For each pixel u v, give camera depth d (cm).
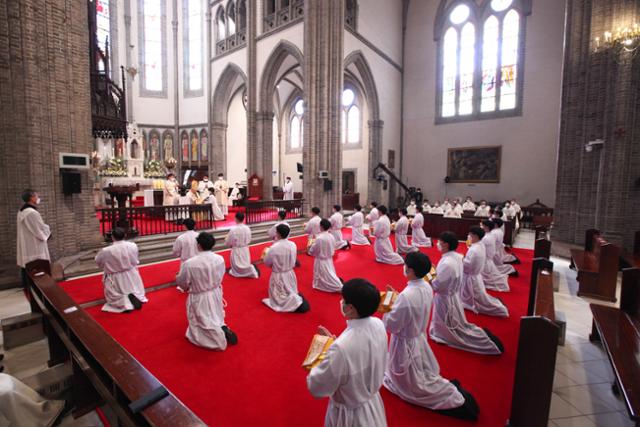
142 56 2597
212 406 338
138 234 1015
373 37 2128
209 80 2414
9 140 734
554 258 1077
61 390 367
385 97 2298
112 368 263
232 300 634
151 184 1598
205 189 1519
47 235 678
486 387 372
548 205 2019
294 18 1786
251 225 1302
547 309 322
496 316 570
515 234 1516
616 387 396
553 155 1998
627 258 855
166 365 409
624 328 425
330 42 1664
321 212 1666
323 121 1650
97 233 920
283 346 460
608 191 975
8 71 724
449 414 322
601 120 1051
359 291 213
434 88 2397
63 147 825
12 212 743
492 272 725
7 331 476
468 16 2248
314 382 206
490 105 2198
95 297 624
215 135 2422
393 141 2431
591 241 921
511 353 445
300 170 1866
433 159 2417
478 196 2247
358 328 217
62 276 707
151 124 2634
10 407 300
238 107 2545
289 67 2155
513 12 2097
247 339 479
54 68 798
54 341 429
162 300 622
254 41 1994
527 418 287
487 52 2194
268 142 2002
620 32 866
